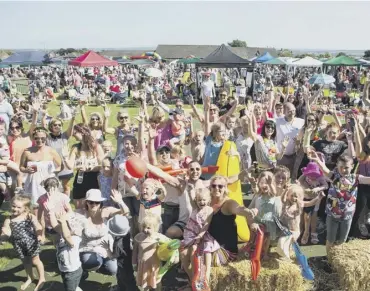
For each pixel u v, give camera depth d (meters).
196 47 67.50
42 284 5.19
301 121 7.78
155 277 4.61
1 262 5.90
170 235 5.18
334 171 5.49
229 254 4.89
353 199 5.35
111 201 6.06
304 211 6.23
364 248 5.23
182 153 6.98
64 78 33.94
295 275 4.73
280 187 5.19
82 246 4.88
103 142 6.93
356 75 30.66
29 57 26.75
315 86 24.36
